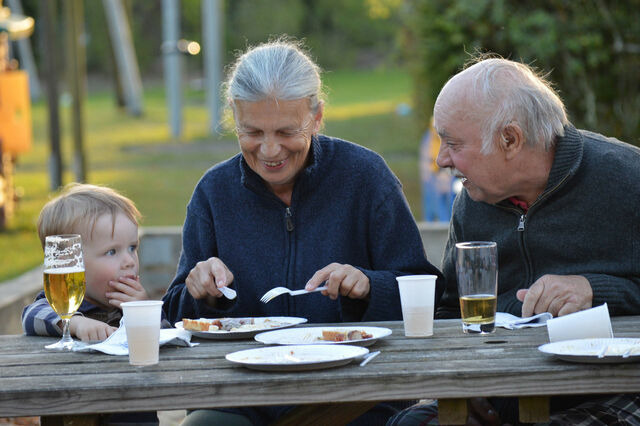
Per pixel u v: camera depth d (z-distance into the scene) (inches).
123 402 94.7
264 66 129.9
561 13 402.0
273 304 142.3
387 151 810.2
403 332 119.3
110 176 677.9
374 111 1150.3
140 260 305.7
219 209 146.3
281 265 142.9
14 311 235.1
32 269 325.4
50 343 120.5
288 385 94.8
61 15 1835.6
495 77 128.9
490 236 140.4
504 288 140.6
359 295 130.0
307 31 2170.3
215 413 127.6
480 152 129.4
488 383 94.9
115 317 138.4
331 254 142.9
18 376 100.7
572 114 410.3
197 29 2201.0
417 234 145.8
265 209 144.5
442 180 367.2
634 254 131.4
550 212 133.3
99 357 109.3
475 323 115.3
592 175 131.4
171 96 1002.7
